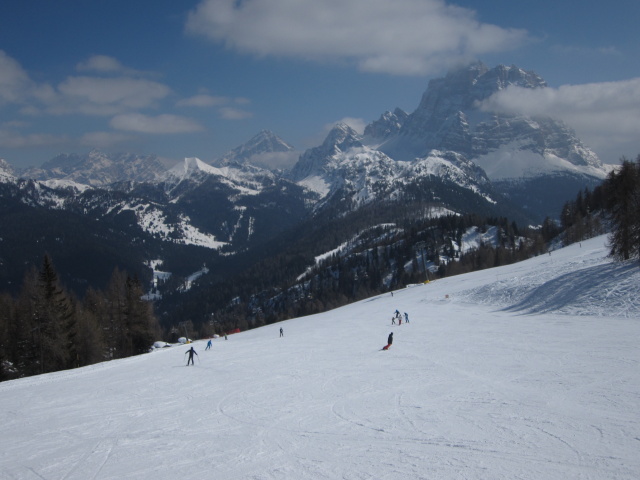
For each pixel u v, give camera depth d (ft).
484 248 559.79
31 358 226.99
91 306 307.58
